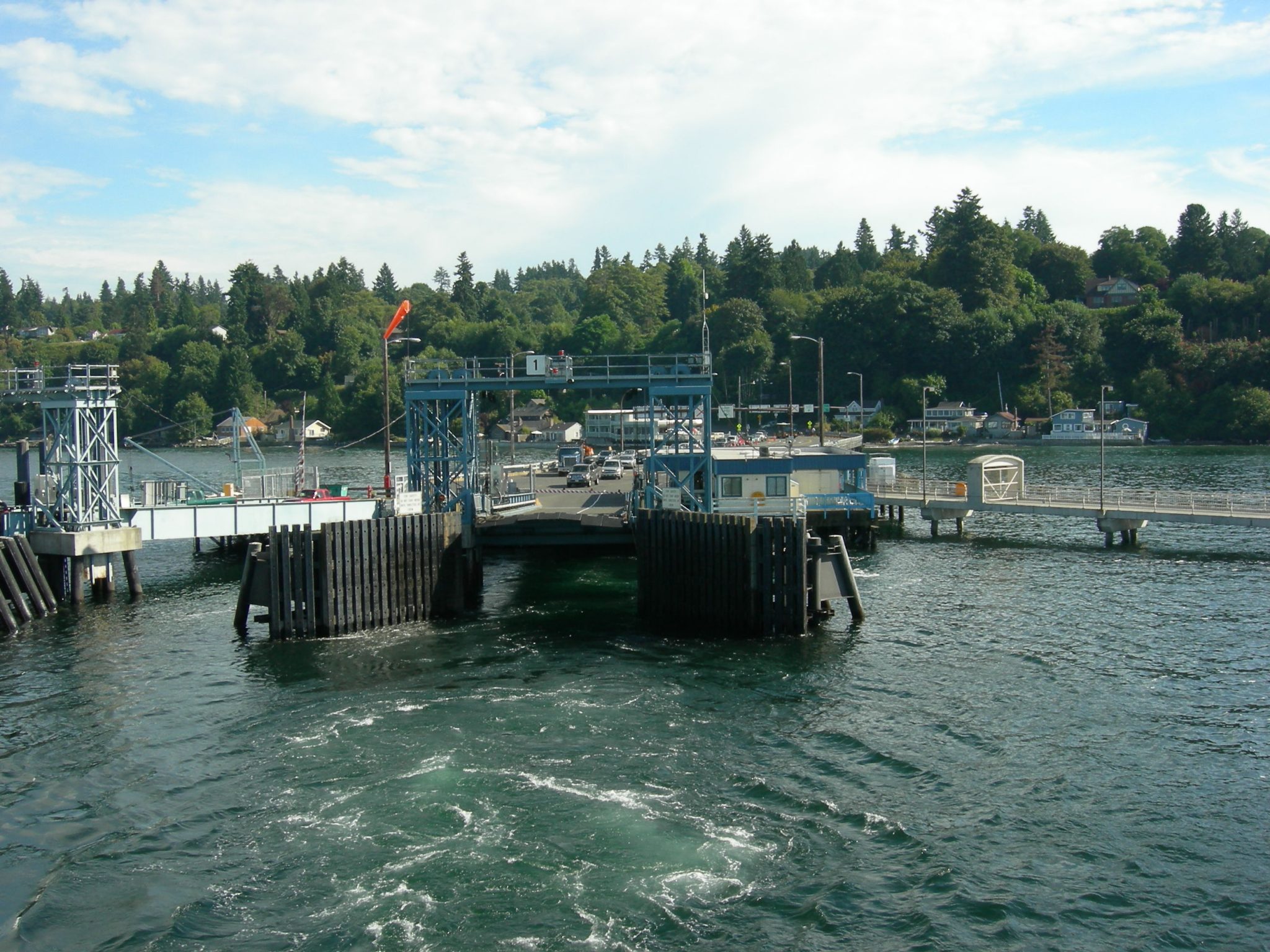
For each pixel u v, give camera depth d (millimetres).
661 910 24391
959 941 23312
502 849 27141
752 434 186750
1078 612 52312
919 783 31203
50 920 24406
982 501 78625
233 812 29516
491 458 75562
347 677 41812
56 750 34281
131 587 56969
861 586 59344
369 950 23031
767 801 29953
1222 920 24156
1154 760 32812
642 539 52312
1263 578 60344
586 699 38656
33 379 56875
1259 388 181375
